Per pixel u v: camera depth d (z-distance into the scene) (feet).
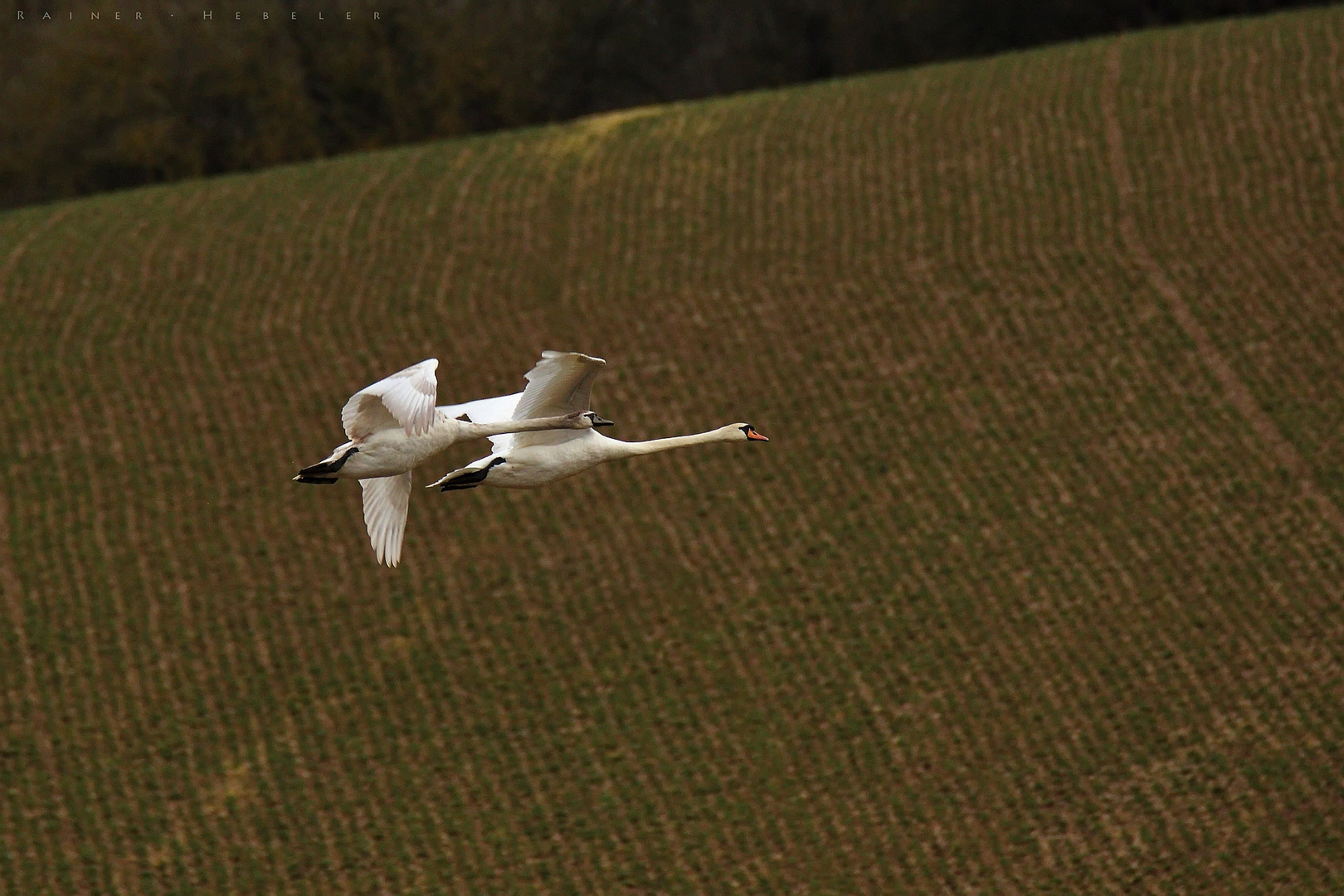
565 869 171.73
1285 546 213.25
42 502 230.68
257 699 196.85
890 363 256.52
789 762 184.75
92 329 271.08
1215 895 165.78
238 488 233.96
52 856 174.60
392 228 299.79
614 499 228.43
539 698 196.03
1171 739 184.85
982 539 218.38
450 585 214.28
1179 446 233.35
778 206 299.79
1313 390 241.55
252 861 174.19
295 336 270.05
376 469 88.12
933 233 287.28
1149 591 207.31
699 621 206.69
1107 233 282.36
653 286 279.69
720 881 169.37
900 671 197.16
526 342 268.41
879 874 169.78
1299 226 278.26
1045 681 194.29
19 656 202.59
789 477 232.53
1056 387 247.91
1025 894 167.22
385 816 179.83
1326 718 186.09
